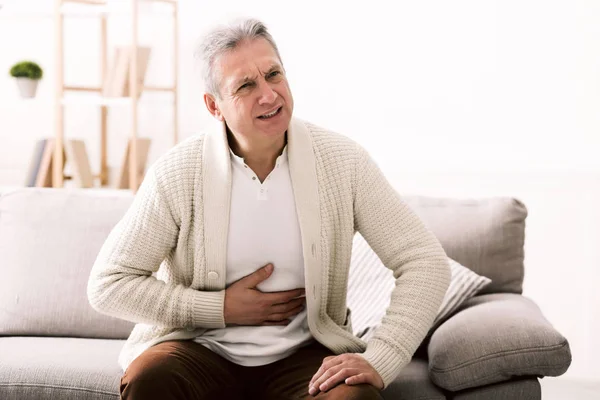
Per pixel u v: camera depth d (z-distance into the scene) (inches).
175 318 72.5
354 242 94.7
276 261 74.0
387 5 138.7
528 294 134.6
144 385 66.1
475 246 92.6
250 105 68.4
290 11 144.0
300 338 74.5
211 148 74.4
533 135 133.2
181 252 74.9
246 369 73.9
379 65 140.0
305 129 75.6
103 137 158.4
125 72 147.6
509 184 134.2
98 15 150.7
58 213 101.0
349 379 64.2
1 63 167.3
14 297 97.2
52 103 162.7
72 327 95.6
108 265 73.7
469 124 136.2
